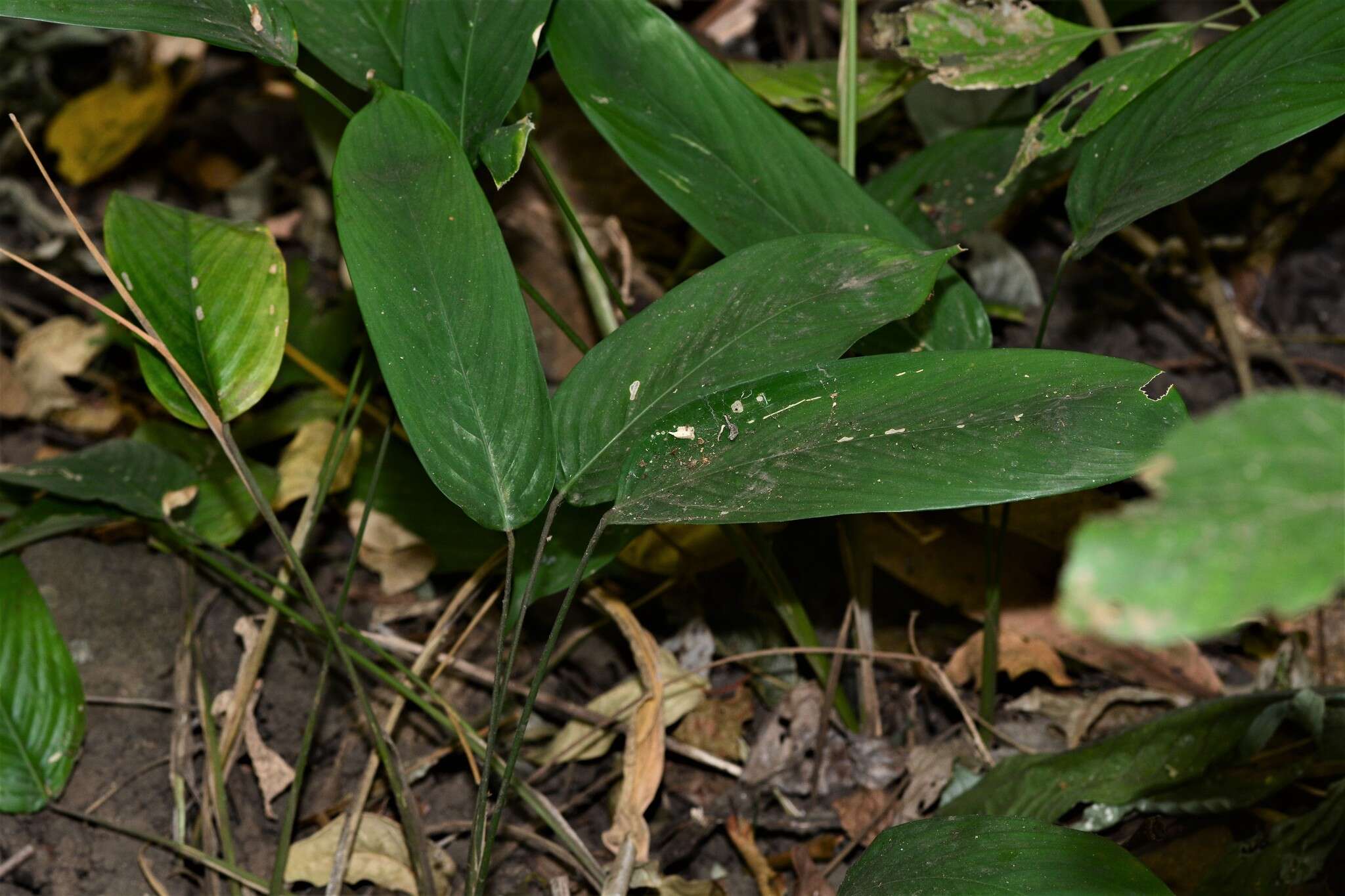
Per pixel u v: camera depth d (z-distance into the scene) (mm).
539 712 1939
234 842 1871
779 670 1950
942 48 1815
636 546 1936
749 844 1863
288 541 1798
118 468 1908
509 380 1710
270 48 1739
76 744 1870
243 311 1786
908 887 1695
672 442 1693
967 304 1812
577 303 2051
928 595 1945
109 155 2361
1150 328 2107
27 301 2205
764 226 1794
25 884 1845
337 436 1902
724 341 1728
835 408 1689
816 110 1998
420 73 1777
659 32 1800
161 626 1938
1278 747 1856
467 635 1935
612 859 1861
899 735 1936
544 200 2090
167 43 2514
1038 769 1838
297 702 1930
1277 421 1046
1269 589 974
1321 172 2080
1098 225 1759
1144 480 1167
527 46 1764
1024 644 1929
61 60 2600
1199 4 2240
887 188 1943
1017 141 1929
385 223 1716
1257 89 1722
